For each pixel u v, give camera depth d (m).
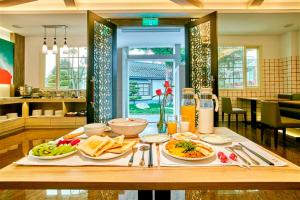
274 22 4.71
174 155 0.87
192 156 0.87
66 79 5.86
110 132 1.37
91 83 3.61
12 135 4.18
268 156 0.91
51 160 0.86
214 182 0.67
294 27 5.14
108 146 0.92
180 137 1.20
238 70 6.15
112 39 4.23
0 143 3.58
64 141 1.07
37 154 0.88
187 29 4.23
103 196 1.87
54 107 5.27
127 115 6.75
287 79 5.69
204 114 1.38
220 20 4.52
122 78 6.44
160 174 0.73
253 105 5.15
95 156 0.86
